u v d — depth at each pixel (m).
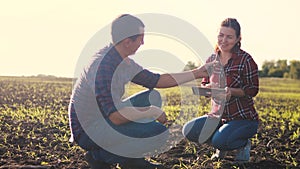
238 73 5.73
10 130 7.71
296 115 10.25
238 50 5.78
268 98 15.22
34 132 7.66
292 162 6.17
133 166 5.13
